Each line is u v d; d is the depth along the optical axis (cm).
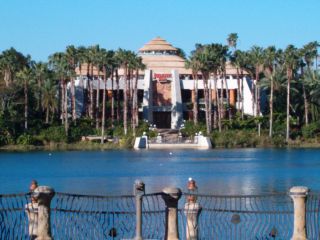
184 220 3089
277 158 11694
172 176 8438
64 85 14675
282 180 7806
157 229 3128
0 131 13950
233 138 14412
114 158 11906
